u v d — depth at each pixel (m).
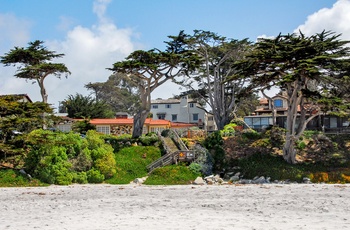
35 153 36.62
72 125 58.09
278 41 41.56
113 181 38.28
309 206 23.17
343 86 42.44
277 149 46.62
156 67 47.03
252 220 19.50
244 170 42.41
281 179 39.66
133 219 19.88
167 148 45.41
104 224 18.72
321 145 47.03
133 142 48.12
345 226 18.16
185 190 30.41
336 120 60.41
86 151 38.62
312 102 43.09
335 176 39.00
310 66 37.97
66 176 36.00
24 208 23.42
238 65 42.81
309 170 41.28
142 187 33.03
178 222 19.03
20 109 38.91
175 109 93.56
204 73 67.69
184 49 53.38
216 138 48.09
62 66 56.03
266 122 64.94
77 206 23.95
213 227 17.91
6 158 36.22
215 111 63.69
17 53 55.91
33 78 57.16
